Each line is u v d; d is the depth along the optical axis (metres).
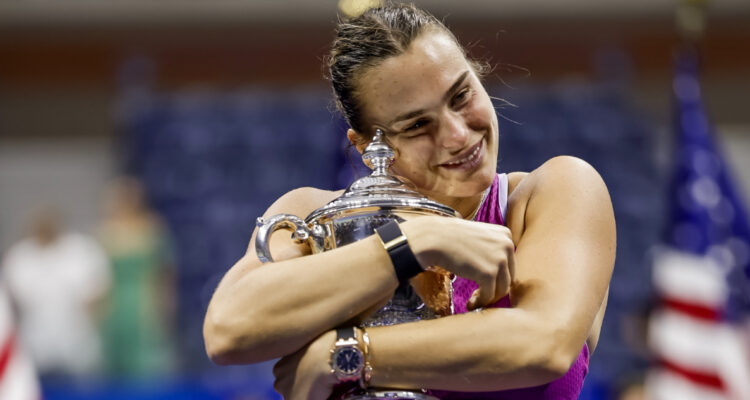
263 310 3.18
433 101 3.32
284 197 3.99
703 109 9.59
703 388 9.19
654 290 11.94
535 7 26.67
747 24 26.55
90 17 26.09
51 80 26.11
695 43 9.59
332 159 6.74
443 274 3.30
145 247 16.58
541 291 3.31
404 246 3.16
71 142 25.77
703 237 9.33
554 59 26.91
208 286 19.75
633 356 17.14
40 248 16.66
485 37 26.91
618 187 21.78
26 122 25.81
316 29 26.70
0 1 25.77
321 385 3.18
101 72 26.25
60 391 11.68
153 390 11.71
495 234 3.26
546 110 23.22
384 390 3.17
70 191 24.52
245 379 12.26
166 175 22.02
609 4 26.72
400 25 3.38
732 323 9.27
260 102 24.11
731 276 9.36
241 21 26.50
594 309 3.34
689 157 9.46
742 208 9.44
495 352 3.14
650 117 26.36
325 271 3.18
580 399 10.75
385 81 3.34
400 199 3.29
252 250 3.65
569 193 3.60
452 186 3.43
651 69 26.80
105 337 16.20
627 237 20.86
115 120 25.72
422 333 3.17
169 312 17.03
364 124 3.46
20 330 16.31
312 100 23.97
